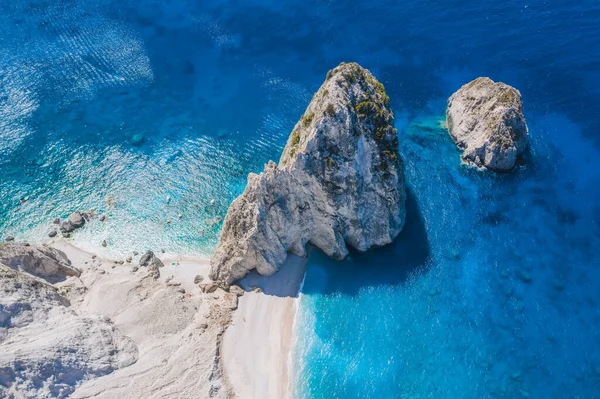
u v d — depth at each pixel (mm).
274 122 65562
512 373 41281
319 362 42094
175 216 54594
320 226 47688
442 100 66312
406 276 47719
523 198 54125
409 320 44750
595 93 63812
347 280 47406
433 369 41656
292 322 44438
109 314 42906
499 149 55031
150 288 45875
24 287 39625
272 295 46062
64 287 44656
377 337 43625
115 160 60688
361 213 47375
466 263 48719
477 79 61688
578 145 58844
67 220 53531
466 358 42250
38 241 51719
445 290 46750
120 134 64188
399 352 42719
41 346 36000
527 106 63375
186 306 44531
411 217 52562
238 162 60750
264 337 43250
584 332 43531
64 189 57312
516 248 49781
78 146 62438
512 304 45625
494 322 44469
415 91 67500
